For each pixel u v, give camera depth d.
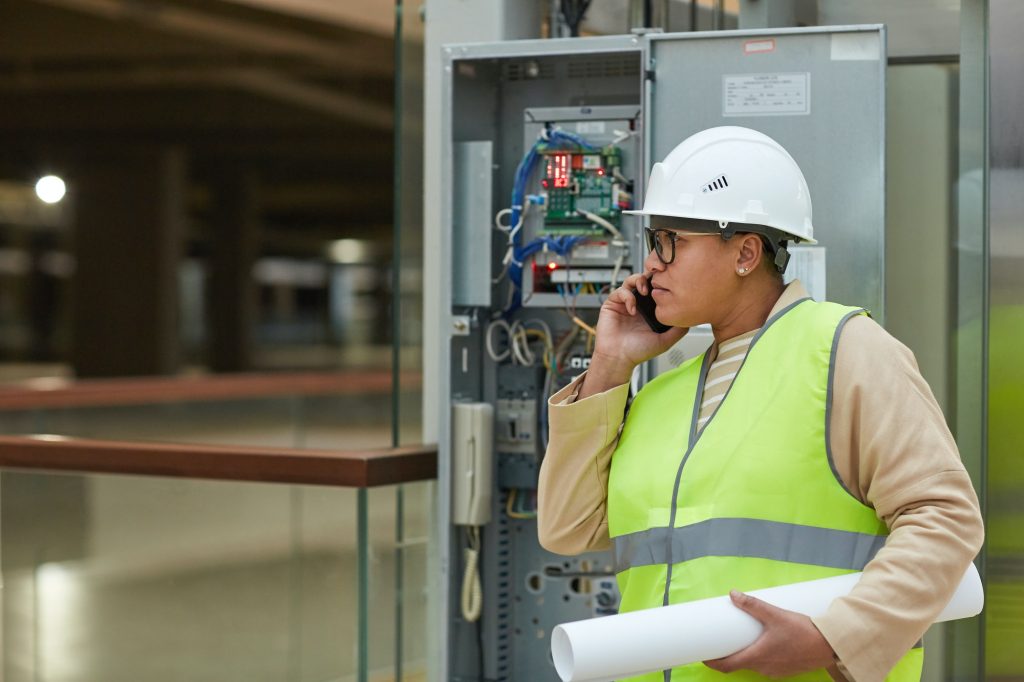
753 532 1.57
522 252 2.89
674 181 1.71
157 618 3.26
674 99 2.65
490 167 2.90
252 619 3.06
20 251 18.30
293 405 8.65
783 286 1.73
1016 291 2.71
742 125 2.60
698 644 1.45
